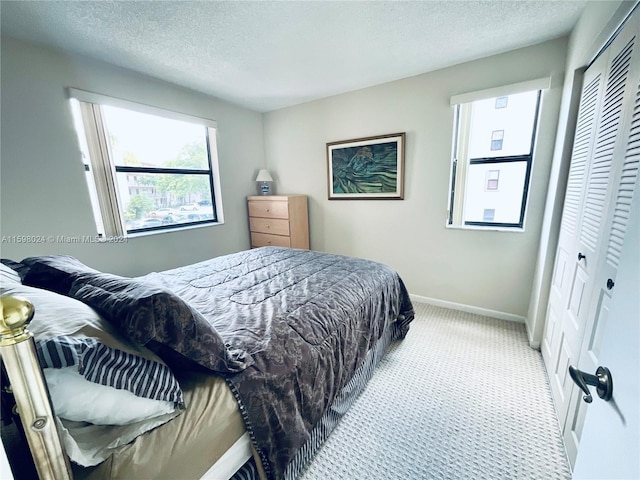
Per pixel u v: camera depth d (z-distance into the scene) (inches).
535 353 81.0
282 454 38.8
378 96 116.1
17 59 76.5
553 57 82.4
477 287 107.7
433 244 114.7
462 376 71.8
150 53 86.6
